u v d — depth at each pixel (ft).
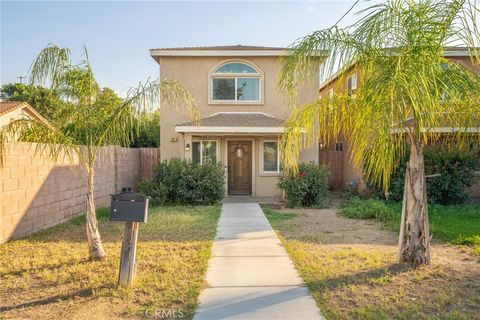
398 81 13.32
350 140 17.38
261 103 49.78
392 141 14.88
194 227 29.27
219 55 48.75
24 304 14.37
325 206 41.32
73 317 13.17
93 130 19.66
